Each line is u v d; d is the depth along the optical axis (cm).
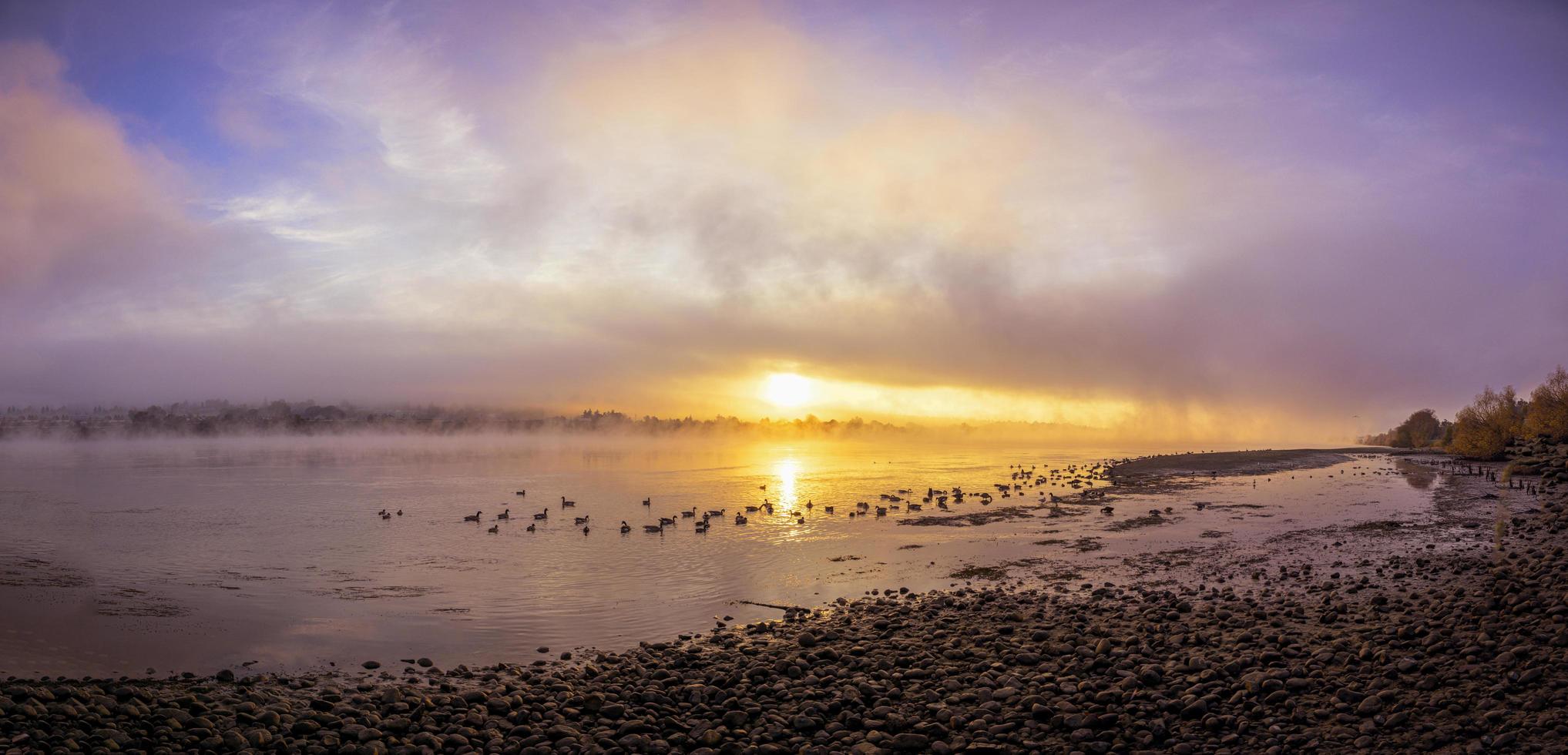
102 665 2408
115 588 3534
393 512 6500
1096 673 2016
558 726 1794
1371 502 5934
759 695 2005
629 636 2683
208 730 1736
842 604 3034
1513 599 2222
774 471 12025
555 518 6066
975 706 1848
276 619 2967
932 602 2964
